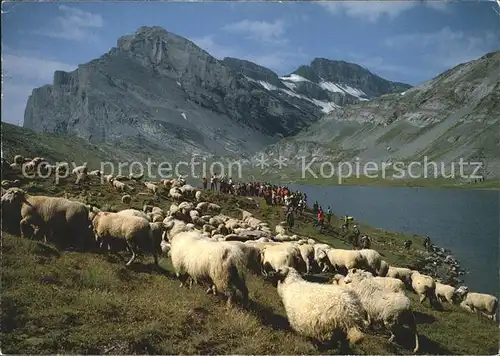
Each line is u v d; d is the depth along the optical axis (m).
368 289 11.57
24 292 9.32
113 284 11.18
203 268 11.09
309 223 39.31
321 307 8.84
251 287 13.62
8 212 13.83
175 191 35.25
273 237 24.86
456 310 17.48
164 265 14.91
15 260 11.11
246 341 8.69
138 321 9.07
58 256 12.53
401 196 119.75
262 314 10.48
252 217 34.84
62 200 14.24
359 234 38.25
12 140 90.25
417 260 34.28
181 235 12.84
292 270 10.32
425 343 11.30
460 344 11.86
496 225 58.22
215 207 35.53
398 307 10.84
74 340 7.97
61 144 142.25
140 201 30.59
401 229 54.59
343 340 8.72
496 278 30.72
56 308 8.95
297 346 8.67
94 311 9.08
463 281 29.98
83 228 14.34
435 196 118.94
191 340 8.58
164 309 9.71
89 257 13.11
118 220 14.02
